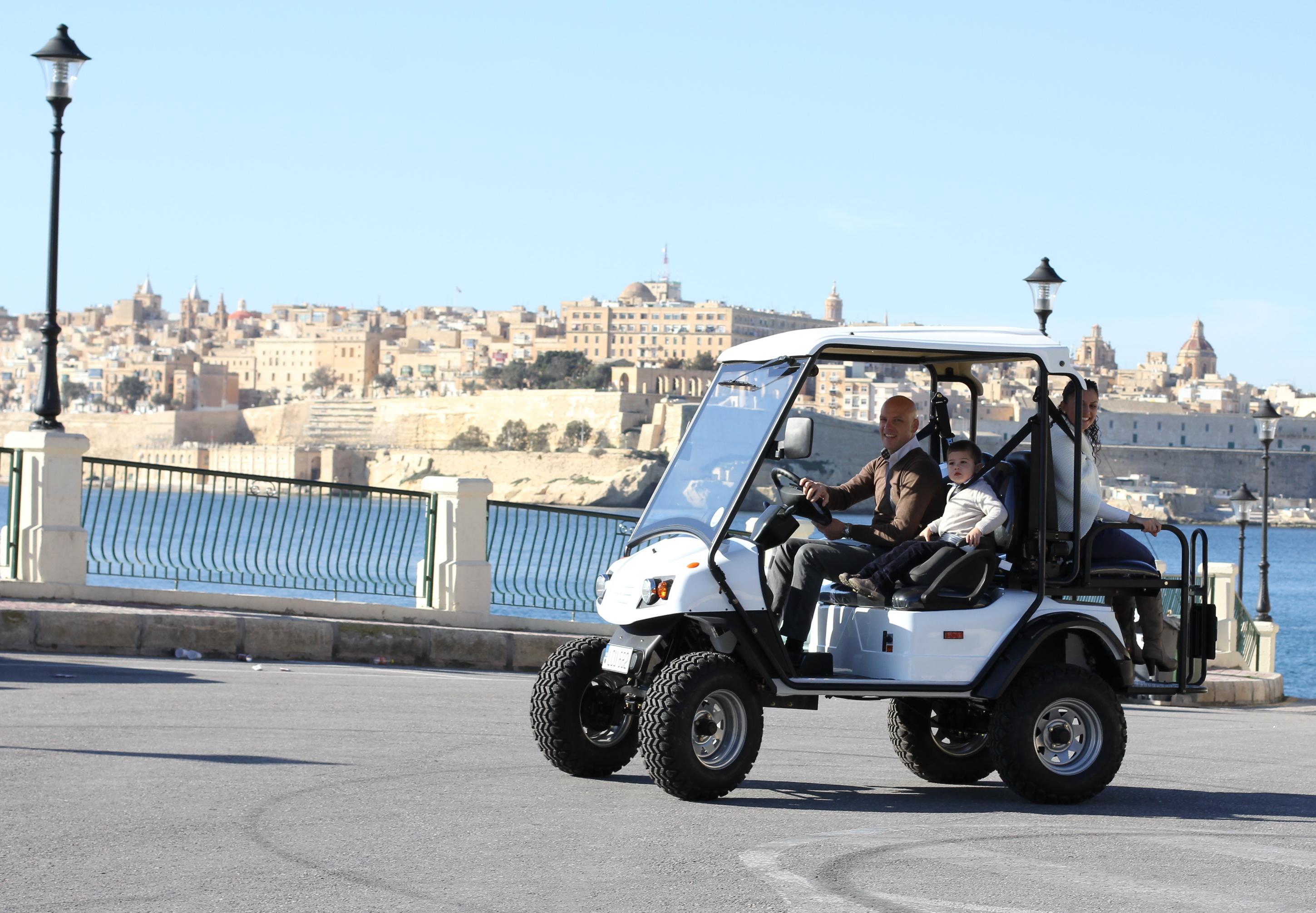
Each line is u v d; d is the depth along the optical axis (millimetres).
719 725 9328
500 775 9977
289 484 20219
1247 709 22562
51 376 19047
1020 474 10078
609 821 8500
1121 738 9969
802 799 9656
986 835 8609
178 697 12875
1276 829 9336
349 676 15773
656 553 9523
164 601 18562
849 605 9984
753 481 9383
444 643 18844
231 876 6871
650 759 9125
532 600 21703
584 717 10070
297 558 20203
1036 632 9742
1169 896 7172
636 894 6820
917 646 9562
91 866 6965
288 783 9211
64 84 20172
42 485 18156
